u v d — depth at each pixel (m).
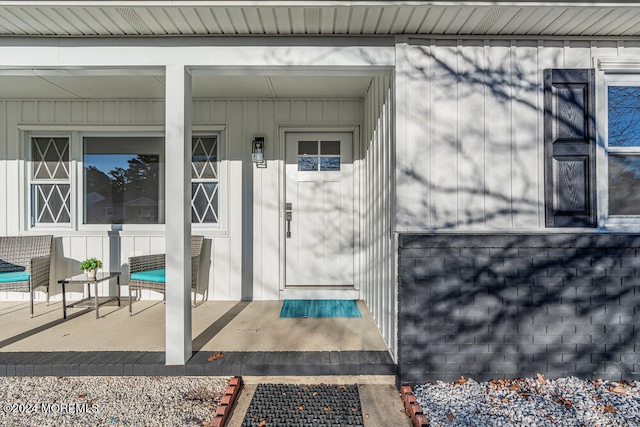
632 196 2.68
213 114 4.26
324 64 2.59
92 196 4.37
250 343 2.92
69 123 4.25
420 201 2.60
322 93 4.09
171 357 2.53
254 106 4.26
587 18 2.36
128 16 2.32
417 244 2.51
